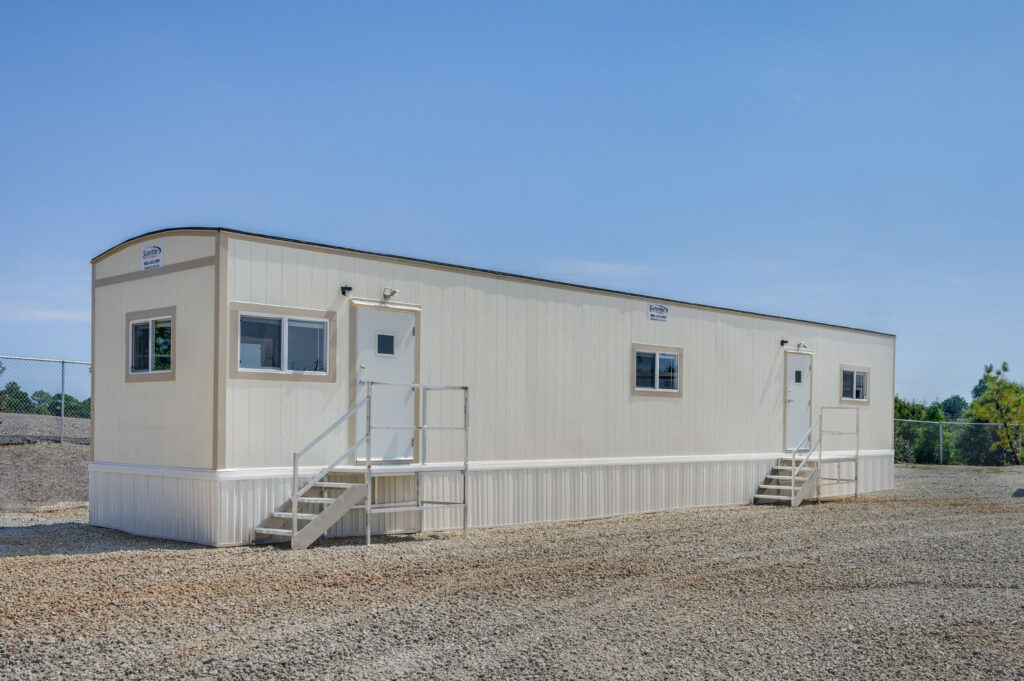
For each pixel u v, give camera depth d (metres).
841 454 19.23
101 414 12.45
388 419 11.90
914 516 14.95
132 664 5.93
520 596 8.18
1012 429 30.78
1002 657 6.70
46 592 7.57
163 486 11.16
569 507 14.10
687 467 16.11
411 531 12.20
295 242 11.05
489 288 13.18
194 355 10.73
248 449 10.58
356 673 5.93
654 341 15.61
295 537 10.26
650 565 9.87
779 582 9.12
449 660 6.27
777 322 18.12
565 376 14.16
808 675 6.19
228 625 6.89
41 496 15.54
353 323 11.56
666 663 6.35
